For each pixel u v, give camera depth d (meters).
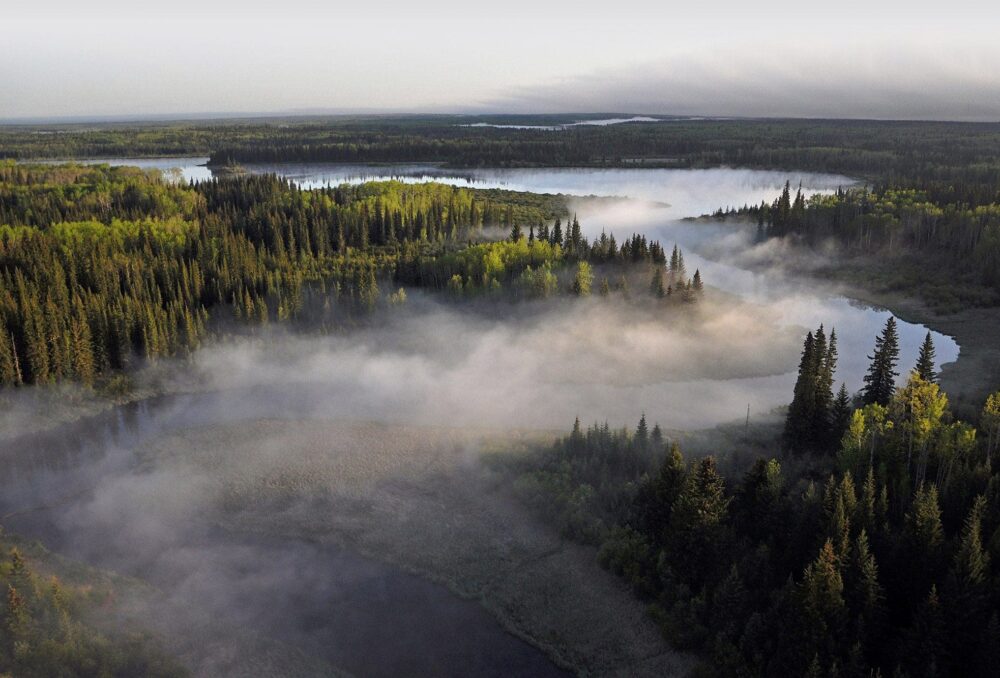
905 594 51.59
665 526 62.97
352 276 139.62
